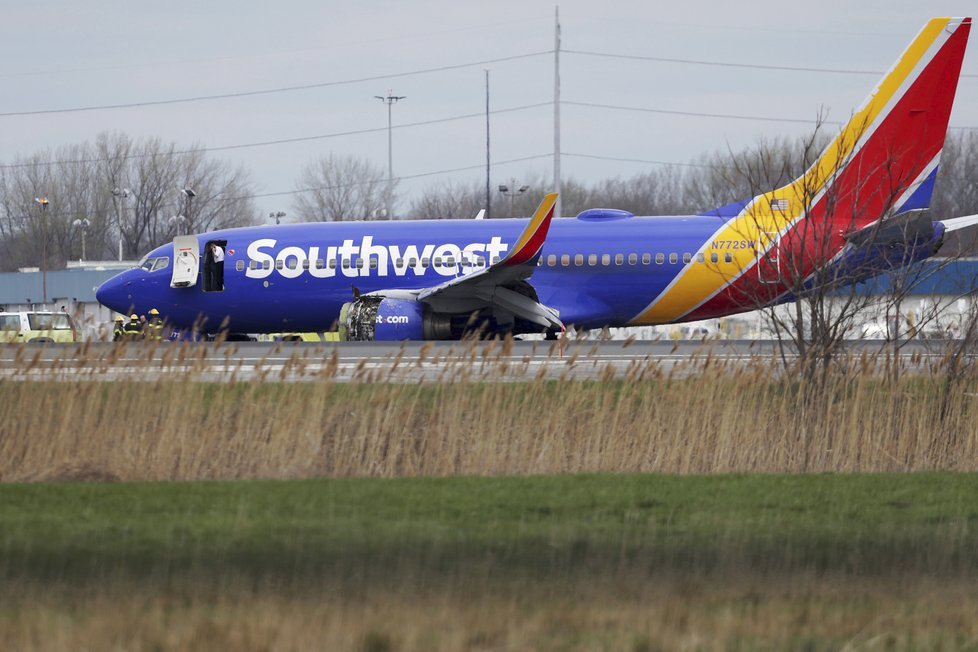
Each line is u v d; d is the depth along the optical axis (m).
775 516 52.56
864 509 54.47
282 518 51.47
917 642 37.16
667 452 70.75
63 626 37.81
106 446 69.06
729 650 36.34
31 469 66.94
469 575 43.53
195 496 57.06
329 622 38.28
